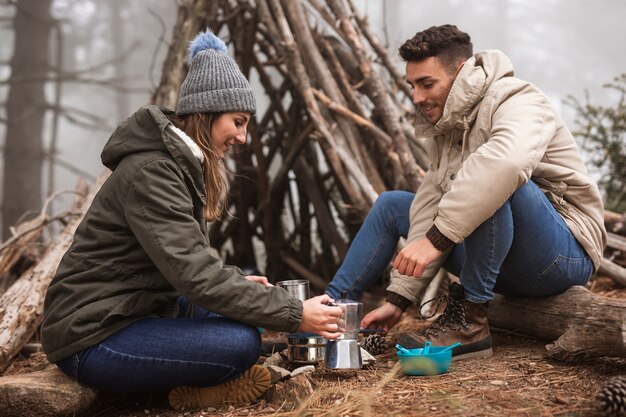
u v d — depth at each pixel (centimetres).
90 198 424
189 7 478
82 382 218
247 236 495
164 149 215
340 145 412
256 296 212
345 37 434
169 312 233
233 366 220
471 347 261
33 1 1311
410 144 424
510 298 292
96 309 210
